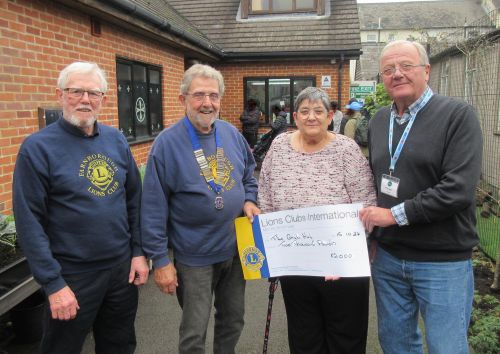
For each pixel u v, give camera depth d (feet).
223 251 8.50
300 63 36.09
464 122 6.91
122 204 7.98
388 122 7.93
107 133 8.00
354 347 8.76
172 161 8.16
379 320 8.50
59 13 15.30
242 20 39.24
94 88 7.40
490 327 10.48
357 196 8.23
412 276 7.64
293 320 9.03
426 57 7.36
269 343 11.06
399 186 7.41
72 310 7.26
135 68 22.09
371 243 8.45
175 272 8.38
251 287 14.51
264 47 35.94
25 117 13.66
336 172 8.29
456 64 31.58
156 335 11.50
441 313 7.39
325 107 8.14
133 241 8.39
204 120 8.16
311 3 38.75
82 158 7.45
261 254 8.59
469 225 7.36
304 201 8.31
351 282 8.41
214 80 8.15
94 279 7.72
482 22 26.07
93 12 16.85
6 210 12.89
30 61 13.87
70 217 7.34
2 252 9.76
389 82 7.43
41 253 7.03
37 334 11.12
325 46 35.29
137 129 22.63
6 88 12.84
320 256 8.23
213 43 35.04
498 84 24.40
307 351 9.02
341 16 38.01
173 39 24.22
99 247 7.59
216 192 8.30
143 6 21.36
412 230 7.43
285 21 38.50
